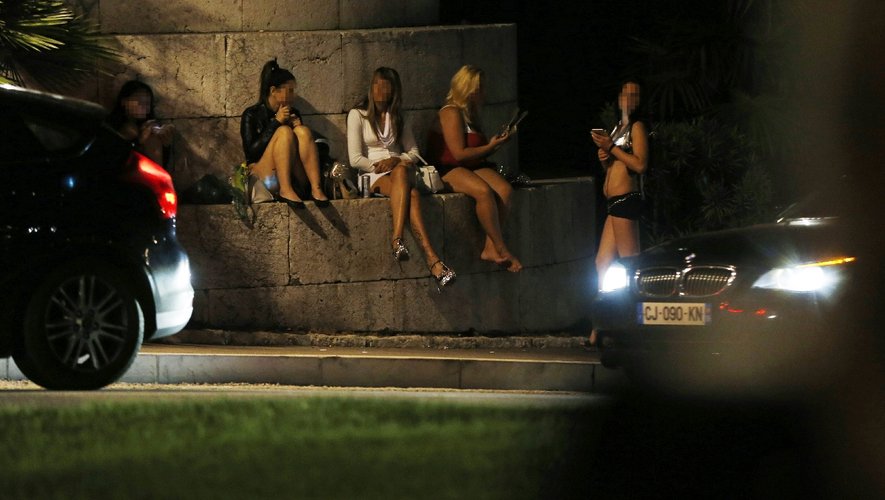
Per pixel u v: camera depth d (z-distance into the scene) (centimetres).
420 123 4100
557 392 3462
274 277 3781
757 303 2952
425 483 1922
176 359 3372
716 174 4834
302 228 3791
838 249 2964
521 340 3912
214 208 3744
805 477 2212
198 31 3991
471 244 3959
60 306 2795
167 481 1884
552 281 4156
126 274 2847
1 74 3659
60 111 2859
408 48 4075
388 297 3862
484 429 2364
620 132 3753
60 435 2192
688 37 5266
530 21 5644
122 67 3869
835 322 2908
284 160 3784
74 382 2805
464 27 4191
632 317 3114
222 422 2339
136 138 3753
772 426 2639
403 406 2572
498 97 4278
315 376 3434
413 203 3822
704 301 3012
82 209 2825
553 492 1962
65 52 3688
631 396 3066
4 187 2781
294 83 3838
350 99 4016
